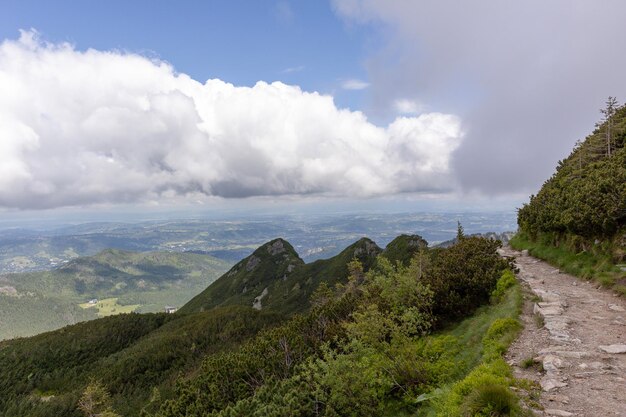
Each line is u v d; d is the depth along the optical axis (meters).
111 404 77.50
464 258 24.09
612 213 20.00
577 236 24.14
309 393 20.72
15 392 105.50
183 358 96.31
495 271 21.56
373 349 16.28
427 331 19.62
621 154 27.88
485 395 8.81
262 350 34.19
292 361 30.17
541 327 13.73
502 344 12.61
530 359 11.12
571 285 19.34
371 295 24.64
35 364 118.00
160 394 75.25
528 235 35.06
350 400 16.45
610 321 13.66
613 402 8.55
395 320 19.36
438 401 11.60
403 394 15.38
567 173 36.38
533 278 21.25
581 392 9.13
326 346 18.41
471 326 17.75
